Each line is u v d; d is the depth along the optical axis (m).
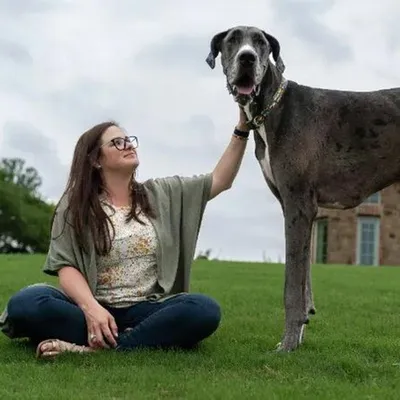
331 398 4.64
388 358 5.98
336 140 6.45
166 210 6.21
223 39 6.59
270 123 6.34
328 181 6.48
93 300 5.79
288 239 6.33
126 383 4.99
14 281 11.44
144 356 5.70
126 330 6.01
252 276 14.24
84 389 4.84
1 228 61.47
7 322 5.98
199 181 6.35
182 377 5.13
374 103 6.51
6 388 4.88
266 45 6.40
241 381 5.05
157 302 6.02
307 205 6.37
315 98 6.47
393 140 6.49
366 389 4.90
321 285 12.94
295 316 6.23
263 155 6.46
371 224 33.25
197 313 5.85
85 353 5.74
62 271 5.91
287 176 6.34
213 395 4.65
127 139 6.14
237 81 6.18
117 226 6.03
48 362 5.63
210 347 6.24
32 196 66.56
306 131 6.36
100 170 6.13
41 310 5.79
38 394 4.71
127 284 6.05
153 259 6.11
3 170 68.31
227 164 6.46
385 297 10.70
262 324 7.63
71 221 5.94
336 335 7.00
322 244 33.69
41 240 62.34
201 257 26.56
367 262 33.25
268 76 6.34
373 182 6.56
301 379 5.16
